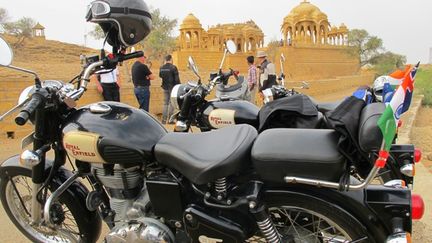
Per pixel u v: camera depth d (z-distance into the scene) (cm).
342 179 225
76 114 295
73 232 341
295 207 246
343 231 238
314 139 236
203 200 262
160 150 270
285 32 5694
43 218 329
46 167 323
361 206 233
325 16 5559
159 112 1317
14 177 350
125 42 289
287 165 232
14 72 1656
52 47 5209
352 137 220
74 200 323
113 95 993
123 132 275
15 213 359
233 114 440
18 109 281
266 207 251
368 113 220
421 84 2114
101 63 287
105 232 415
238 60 4869
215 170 248
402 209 229
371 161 222
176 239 281
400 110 202
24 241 397
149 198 277
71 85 292
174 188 264
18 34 5191
